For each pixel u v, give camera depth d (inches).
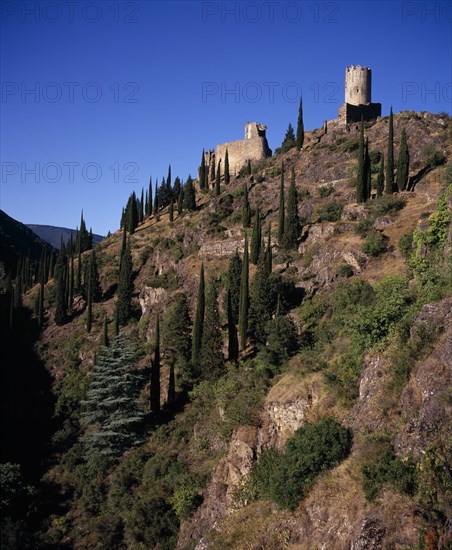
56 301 3595.0
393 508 885.2
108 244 4734.3
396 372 1127.0
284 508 1173.1
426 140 3609.7
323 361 1585.9
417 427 974.4
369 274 2271.2
